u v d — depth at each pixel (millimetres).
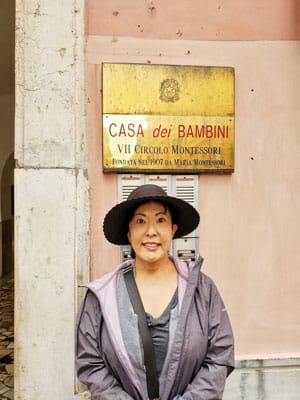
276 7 2998
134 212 1744
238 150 2957
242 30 2967
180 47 2910
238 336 2947
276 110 2988
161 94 2852
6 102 8367
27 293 2701
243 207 2959
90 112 2828
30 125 2715
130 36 2871
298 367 2959
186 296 1676
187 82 2873
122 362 1607
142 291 1721
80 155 2752
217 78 2900
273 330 2977
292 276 2996
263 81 2977
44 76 2727
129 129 2822
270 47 2984
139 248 1716
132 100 2828
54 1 2734
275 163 2988
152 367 1601
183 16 2918
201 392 1612
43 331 2705
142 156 2834
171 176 2883
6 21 5316
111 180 2842
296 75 3006
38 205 2709
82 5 2779
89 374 1698
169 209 1769
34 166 2715
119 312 1681
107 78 2805
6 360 4176
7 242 8898
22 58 2717
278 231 2988
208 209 2928
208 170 2893
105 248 2828
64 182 2723
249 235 2961
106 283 1768
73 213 2723
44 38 2729
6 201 8797
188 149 2873
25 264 2701
